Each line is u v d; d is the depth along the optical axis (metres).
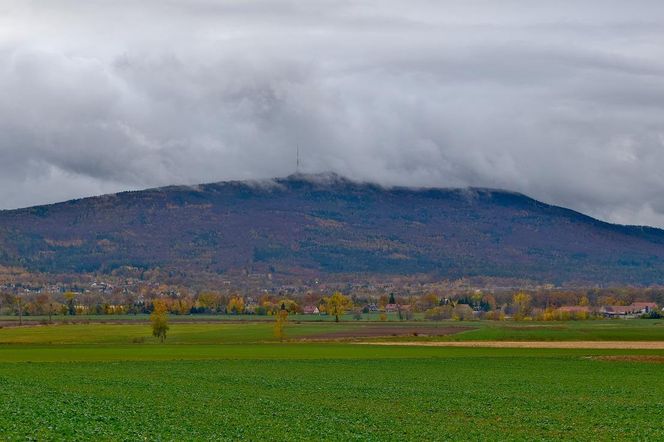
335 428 67.06
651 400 89.69
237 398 86.69
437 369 126.94
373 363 137.38
